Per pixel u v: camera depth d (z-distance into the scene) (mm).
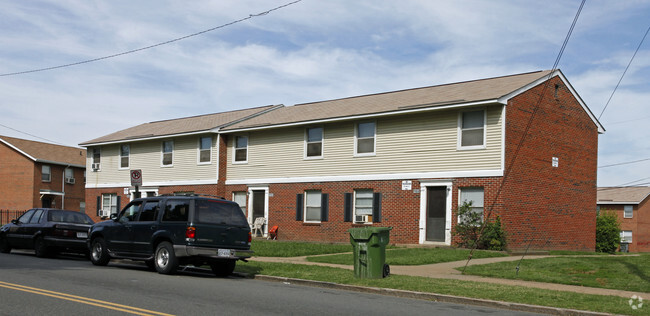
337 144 27656
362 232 14102
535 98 24359
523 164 23344
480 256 19906
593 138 28203
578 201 26766
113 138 38344
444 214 23891
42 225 20141
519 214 22953
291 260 19094
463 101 22891
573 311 10172
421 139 24766
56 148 54281
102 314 8680
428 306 10781
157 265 14867
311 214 28531
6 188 50344
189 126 35375
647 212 58531
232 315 8930
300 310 9648
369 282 13297
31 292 10602
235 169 31953
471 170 23109
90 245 17094
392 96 29453
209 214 14703
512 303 10773
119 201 37469
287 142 29734
